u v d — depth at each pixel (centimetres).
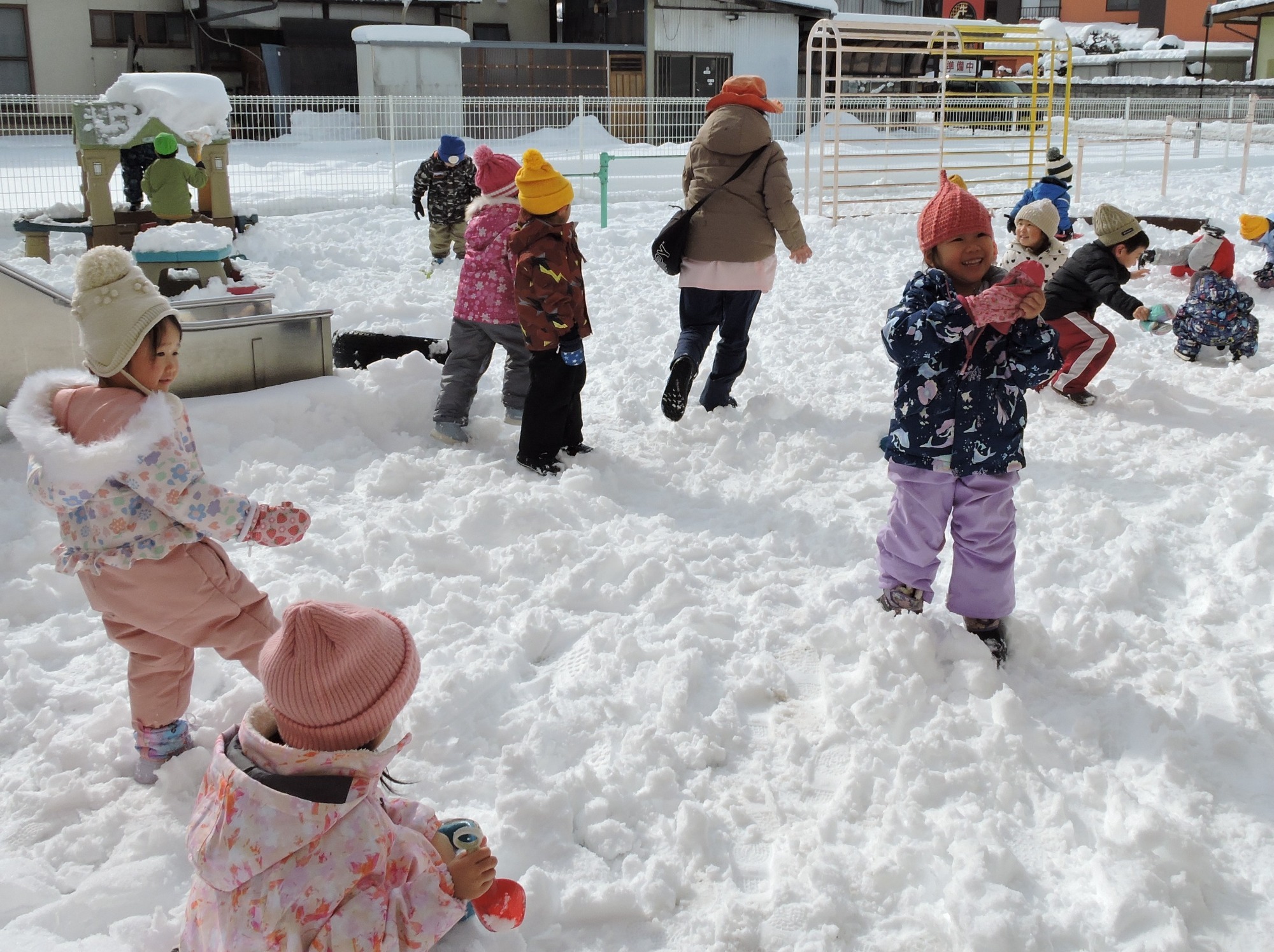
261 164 1973
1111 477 521
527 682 357
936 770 306
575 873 272
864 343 777
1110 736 324
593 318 887
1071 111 3064
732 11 2769
